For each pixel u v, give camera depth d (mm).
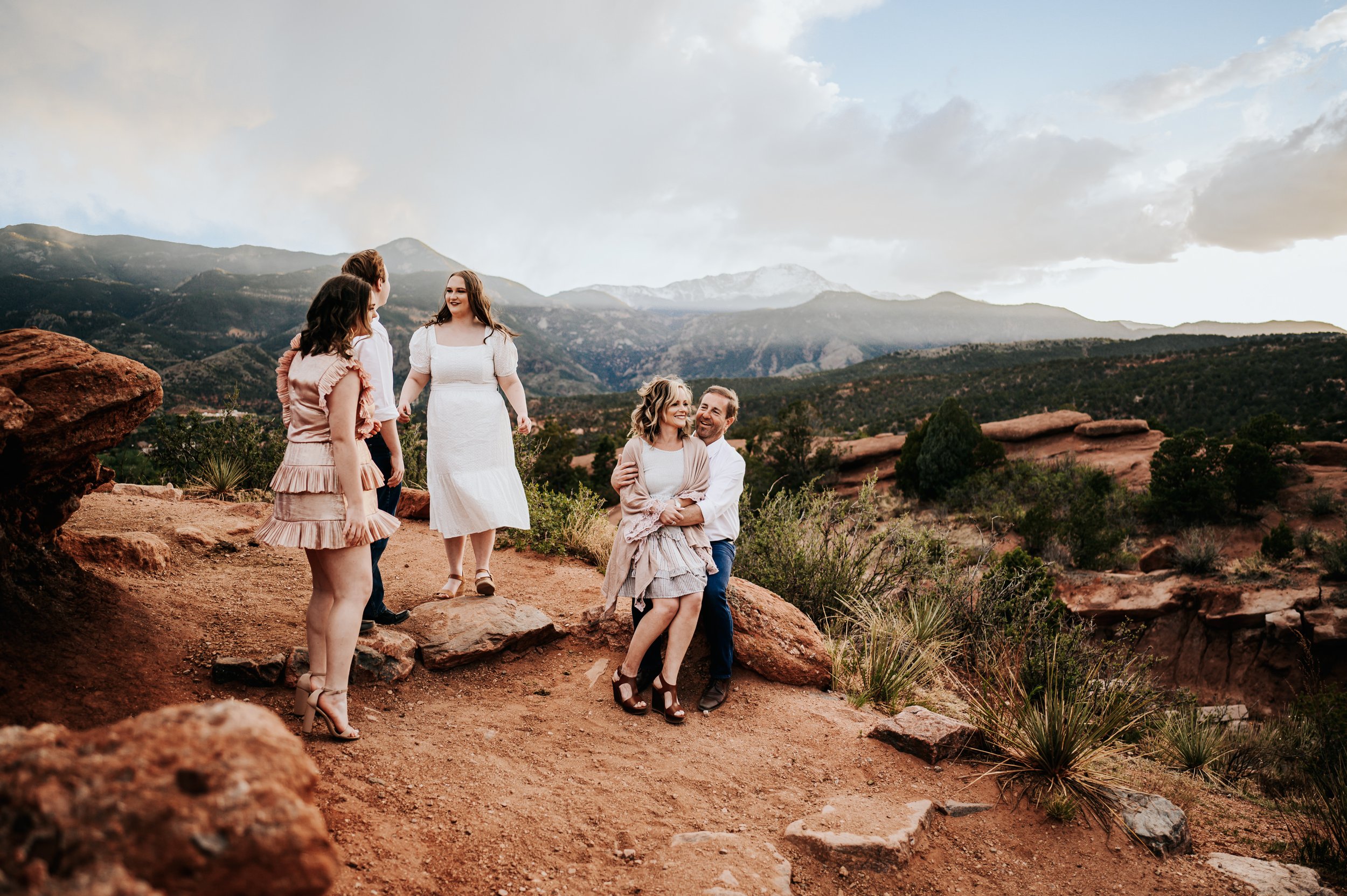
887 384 82812
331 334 2703
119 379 2949
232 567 4660
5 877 995
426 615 4156
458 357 4344
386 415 3646
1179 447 23438
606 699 3803
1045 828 3189
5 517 2889
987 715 3996
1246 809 4449
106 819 1092
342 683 2801
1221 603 15500
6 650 2625
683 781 3082
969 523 22984
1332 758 5688
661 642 4289
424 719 3256
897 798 3197
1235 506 22844
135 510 5613
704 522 3834
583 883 2289
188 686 2980
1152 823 3281
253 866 1136
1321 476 23906
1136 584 16516
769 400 83750
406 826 2369
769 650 4414
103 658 2900
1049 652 5340
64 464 2957
